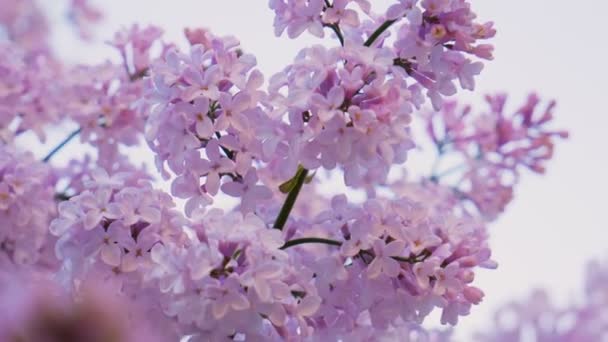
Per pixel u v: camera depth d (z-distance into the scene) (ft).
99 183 2.62
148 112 3.03
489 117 3.38
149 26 3.09
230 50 2.58
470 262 2.56
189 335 2.48
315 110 2.50
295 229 2.68
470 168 3.35
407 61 2.60
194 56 2.58
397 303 2.57
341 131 2.49
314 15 2.59
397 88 2.49
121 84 3.06
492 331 2.74
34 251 2.85
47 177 2.97
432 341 2.71
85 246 2.55
